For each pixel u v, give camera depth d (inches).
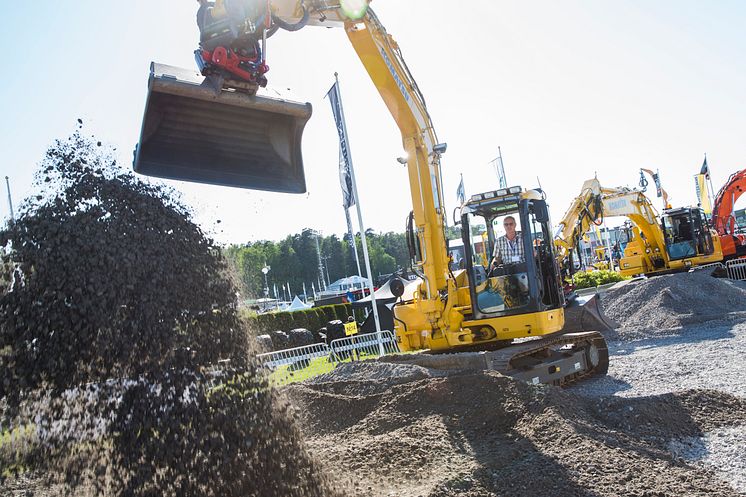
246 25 165.2
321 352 572.1
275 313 742.5
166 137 175.3
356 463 189.6
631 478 164.1
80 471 148.1
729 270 863.7
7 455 151.4
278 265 3408.0
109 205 180.4
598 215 538.6
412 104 324.2
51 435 152.0
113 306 161.5
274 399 174.1
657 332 509.0
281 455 162.6
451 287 332.5
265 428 163.2
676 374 335.6
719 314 550.9
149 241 176.6
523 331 320.2
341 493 162.6
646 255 768.9
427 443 202.8
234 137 183.0
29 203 177.6
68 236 169.2
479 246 338.0
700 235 760.3
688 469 175.5
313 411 262.1
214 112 175.9
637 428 211.8
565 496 155.9
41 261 164.9
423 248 328.5
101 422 151.7
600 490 157.9
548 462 174.4
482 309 326.3
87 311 159.6
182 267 177.3
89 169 187.3
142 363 158.2
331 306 832.9
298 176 188.1
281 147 186.9
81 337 156.8
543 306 325.7
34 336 156.6
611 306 650.2
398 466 187.2
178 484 144.6
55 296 160.9
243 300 189.9
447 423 220.8
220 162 184.4
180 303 171.2
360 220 575.8
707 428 214.4
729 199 932.6
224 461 150.9
